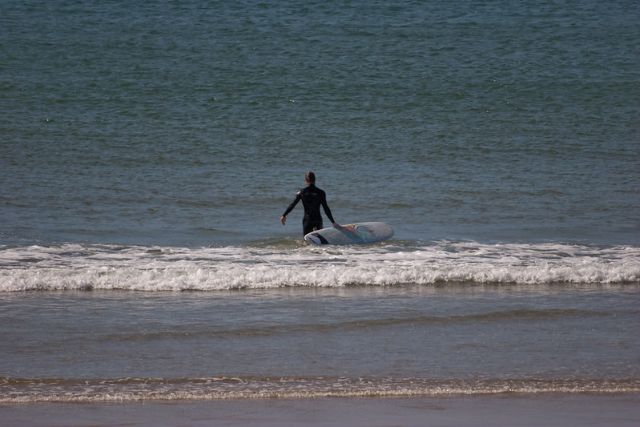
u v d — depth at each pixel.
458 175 98.25
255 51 169.00
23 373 35.09
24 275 51.56
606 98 144.12
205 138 114.12
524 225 75.31
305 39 179.38
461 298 49.69
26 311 45.25
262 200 84.56
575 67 164.50
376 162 104.62
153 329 42.06
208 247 63.78
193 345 39.53
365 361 37.34
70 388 33.28
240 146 110.69
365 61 163.88
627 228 74.62
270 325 43.06
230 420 29.45
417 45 177.62
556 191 91.00
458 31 190.75
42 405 31.14
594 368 36.53
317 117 128.00
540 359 37.81
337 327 42.94
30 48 165.50
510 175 98.88
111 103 131.88
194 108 131.00
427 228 73.44
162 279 52.03
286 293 50.59
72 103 131.00
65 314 44.75
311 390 33.31
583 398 32.59
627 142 118.69
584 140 119.44
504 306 47.66
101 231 69.81
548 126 126.94
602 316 45.81
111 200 82.56
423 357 38.00
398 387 33.75
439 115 131.50
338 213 79.75
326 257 59.97
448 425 28.94
